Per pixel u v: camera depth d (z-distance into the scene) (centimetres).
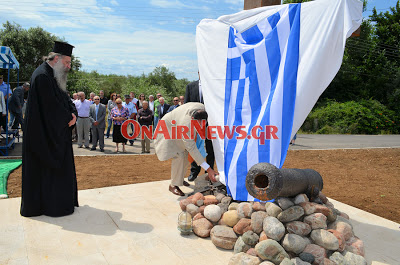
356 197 578
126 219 398
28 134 371
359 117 2681
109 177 668
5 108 920
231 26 449
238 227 327
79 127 1077
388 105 3344
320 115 2673
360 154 1165
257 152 373
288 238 289
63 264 287
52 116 373
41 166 388
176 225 384
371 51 3556
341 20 346
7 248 312
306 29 364
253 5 455
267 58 390
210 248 330
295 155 1104
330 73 355
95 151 1038
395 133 2850
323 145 1509
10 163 742
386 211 500
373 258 317
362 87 3494
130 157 930
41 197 394
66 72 397
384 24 3753
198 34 479
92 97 1366
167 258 305
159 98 1266
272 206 317
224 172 405
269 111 369
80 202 457
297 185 319
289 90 362
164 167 794
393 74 3494
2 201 447
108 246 325
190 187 549
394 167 928
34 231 353
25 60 3203
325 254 287
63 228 364
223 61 446
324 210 313
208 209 367
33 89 366
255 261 281
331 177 757
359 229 392
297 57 364
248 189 282
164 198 483
